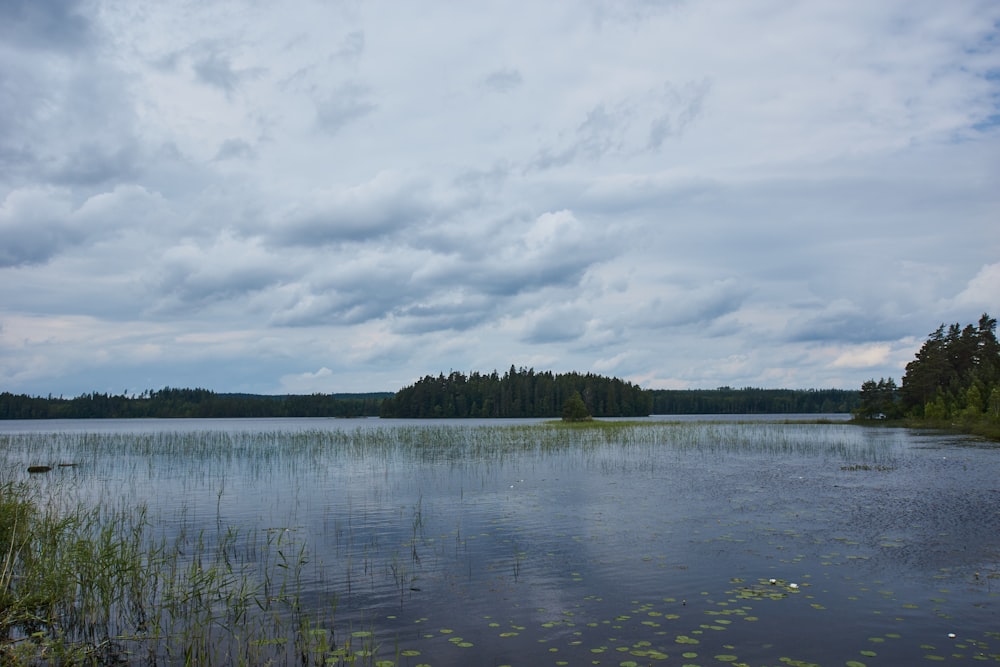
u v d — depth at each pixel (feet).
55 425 449.89
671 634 37.06
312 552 56.80
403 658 34.19
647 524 66.95
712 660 33.60
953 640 36.09
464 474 112.16
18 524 50.06
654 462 130.21
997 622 38.73
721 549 56.18
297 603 43.29
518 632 37.63
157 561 50.90
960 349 352.08
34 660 35.01
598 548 56.95
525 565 51.70
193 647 36.42
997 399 244.83
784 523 66.95
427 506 79.10
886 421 324.80
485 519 70.54
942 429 256.11
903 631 37.37
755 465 123.85
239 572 50.93
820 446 169.68
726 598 43.19
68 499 85.87
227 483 103.35
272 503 82.99
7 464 131.64
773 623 38.70
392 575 49.42
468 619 39.86
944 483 96.63
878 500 81.05
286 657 34.68
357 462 135.13
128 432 276.62
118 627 40.29
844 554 54.34
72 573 43.75
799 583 46.55
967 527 64.59
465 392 579.07
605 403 548.72
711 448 163.84
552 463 129.39
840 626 38.14
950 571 49.26
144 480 107.76
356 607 42.37
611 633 37.32
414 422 454.40
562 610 41.27
